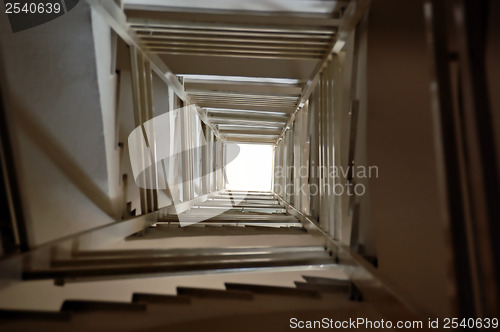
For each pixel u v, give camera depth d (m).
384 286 1.72
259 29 3.45
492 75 1.35
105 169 3.26
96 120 3.10
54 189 2.76
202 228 4.46
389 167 2.60
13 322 1.59
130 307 1.79
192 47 4.02
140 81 4.02
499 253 0.98
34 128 2.66
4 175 1.88
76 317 1.69
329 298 2.16
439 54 1.19
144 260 2.33
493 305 0.97
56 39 2.76
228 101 7.12
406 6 2.47
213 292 2.05
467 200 1.26
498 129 1.22
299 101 6.12
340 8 3.19
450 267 1.16
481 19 1.02
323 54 3.83
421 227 2.46
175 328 1.68
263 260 2.43
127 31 3.44
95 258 2.24
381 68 2.65
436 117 1.17
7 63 2.52
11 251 1.88
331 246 2.96
